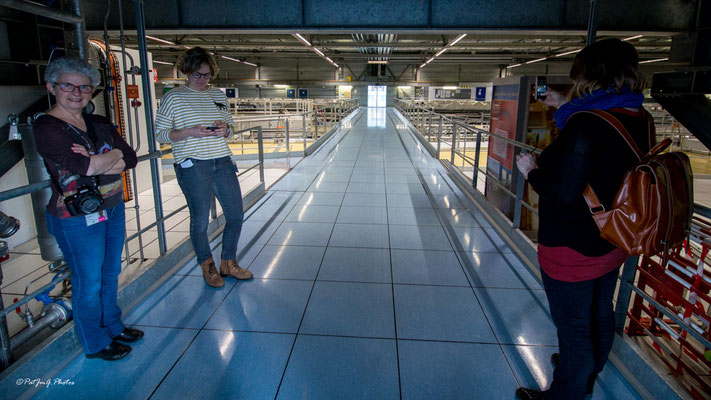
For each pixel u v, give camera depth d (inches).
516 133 130.4
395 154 303.4
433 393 63.7
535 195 133.2
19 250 123.6
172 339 77.3
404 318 84.6
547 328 81.1
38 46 117.0
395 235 133.3
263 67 1098.7
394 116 773.9
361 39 591.5
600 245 46.6
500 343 76.3
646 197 40.8
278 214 155.1
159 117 86.5
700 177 274.8
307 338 77.7
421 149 330.3
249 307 88.8
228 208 96.8
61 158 57.5
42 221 81.4
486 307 89.0
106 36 96.3
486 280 101.7
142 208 167.5
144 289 93.3
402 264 111.1
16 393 60.2
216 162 92.0
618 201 42.3
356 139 399.9
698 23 146.3
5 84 113.3
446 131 462.3
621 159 43.8
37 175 79.6
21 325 81.5
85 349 69.7
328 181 212.1
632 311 85.2
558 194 45.3
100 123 66.4
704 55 147.7
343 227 140.9
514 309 88.3
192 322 83.0
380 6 150.6
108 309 74.2
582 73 46.4
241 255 117.0
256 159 280.2
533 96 127.3
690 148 396.8
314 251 119.9
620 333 69.9
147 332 79.4
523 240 114.8
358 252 119.2
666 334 83.3
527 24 150.0
